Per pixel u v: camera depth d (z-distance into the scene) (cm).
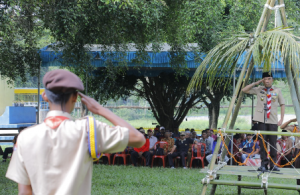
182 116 1794
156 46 1160
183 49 1266
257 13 1342
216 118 1772
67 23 966
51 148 174
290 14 1431
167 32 1219
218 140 500
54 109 189
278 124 544
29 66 1292
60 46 1125
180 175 998
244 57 510
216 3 1208
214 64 527
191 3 1164
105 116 192
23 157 174
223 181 488
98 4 997
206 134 1252
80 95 196
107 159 1311
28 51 1239
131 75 1633
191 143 1246
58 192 170
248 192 754
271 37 470
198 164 1223
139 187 820
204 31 1216
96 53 1252
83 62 1127
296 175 510
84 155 177
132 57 1283
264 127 553
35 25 1193
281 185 464
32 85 3164
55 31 1044
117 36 1148
